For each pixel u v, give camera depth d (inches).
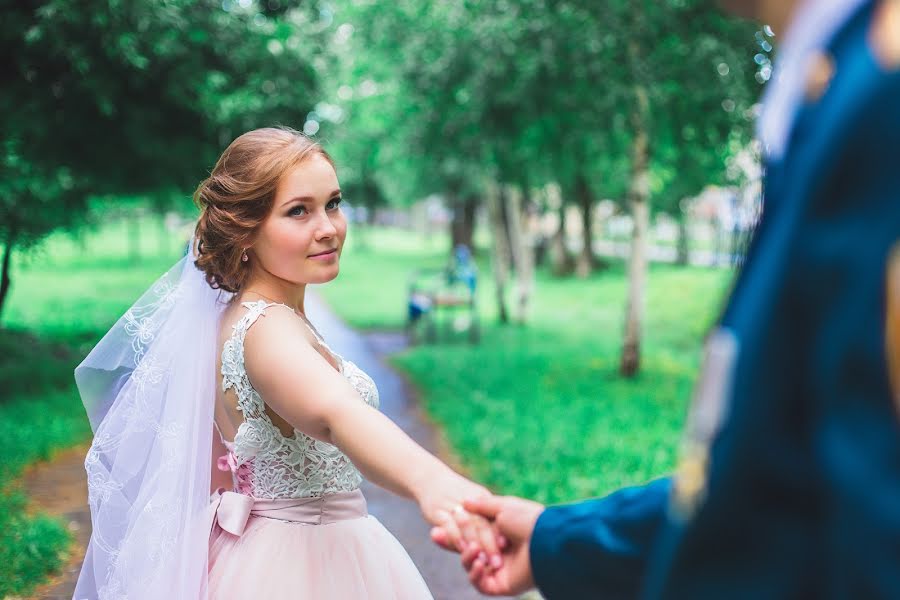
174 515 95.8
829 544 32.7
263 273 97.3
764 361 33.9
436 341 618.2
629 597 54.7
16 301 793.6
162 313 103.6
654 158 487.8
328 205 97.6
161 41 368.2
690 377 481.1
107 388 108.4
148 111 406.3
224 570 94.8
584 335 661.9
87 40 362.9
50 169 414.9
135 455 99.9
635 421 362.0
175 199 544.7
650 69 393.7
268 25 453.7
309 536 95.6
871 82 30.9
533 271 1239.5
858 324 30.2
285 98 438.0
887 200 30.0
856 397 30.6
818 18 34.3
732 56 383.9
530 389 433.1
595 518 56.9
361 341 613.6
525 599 181.5
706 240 1729.8
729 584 35.9
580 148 470.6
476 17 441.7
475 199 1343.5
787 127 35.0
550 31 396.5
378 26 497.4
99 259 1414.9
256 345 90.1
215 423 100.0
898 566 29.1
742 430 34.6
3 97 374.9
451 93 465.4
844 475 30.4
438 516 68.6
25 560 198.8
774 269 33.7
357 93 649.0
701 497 36.7
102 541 100.3
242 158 95.0
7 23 356.5
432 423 361.1
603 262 1291.8
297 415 85.7
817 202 32.2
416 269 1338.6
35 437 313.9
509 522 63.8
